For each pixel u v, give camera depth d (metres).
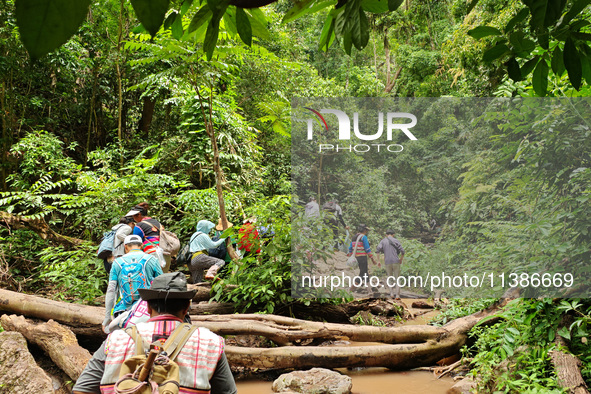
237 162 9.80
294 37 17.56
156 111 13.66
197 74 6.93
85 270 6.98
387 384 4.56
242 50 6.24
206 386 1.96
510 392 3.53
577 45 1.56
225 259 7.16
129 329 2.02
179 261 7.17
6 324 5.15
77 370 4.27
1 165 10.05
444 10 24.25
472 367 4.79
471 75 11.68
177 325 2.06
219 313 6.05
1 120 11.06
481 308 5.37
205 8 1.07
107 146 12.60
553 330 3.72
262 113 12.94
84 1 0.55
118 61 11.36
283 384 4.28
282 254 5.88
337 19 1.33
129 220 5.71
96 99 12.48
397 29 25.12
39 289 7.30
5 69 10.11
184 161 9.73
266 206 6.16
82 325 5.28
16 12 0.54
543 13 1.27
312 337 5.07
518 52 1.62
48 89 11.85
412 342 5.04
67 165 9.46
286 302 6.10
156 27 0.62
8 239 7.82
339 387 4.16
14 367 3.82
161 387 1.78
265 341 5.68
